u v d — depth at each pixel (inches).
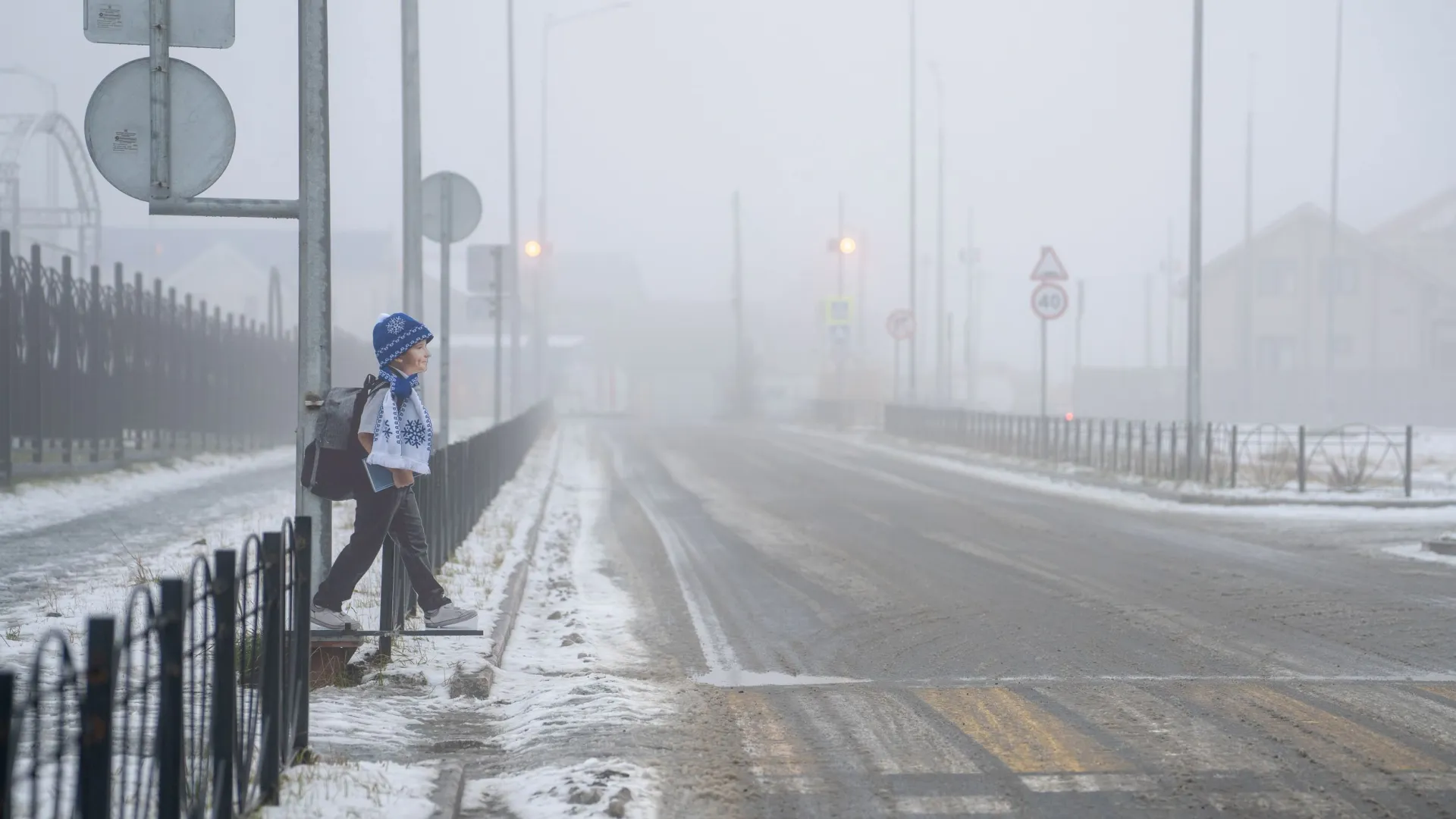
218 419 2664.9
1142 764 632.4
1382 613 1068.5
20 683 632.4
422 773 573.9
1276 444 2412.6
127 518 1526.8
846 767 627.5
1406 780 604.7
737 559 1417.3
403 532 808.3
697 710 742.5
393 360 750.5
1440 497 1988.2
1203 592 1176.8
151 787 408.5
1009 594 1172.5
